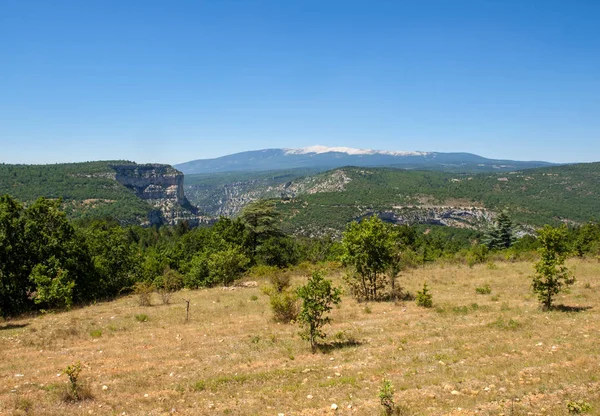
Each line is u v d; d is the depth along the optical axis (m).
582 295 17.20
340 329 14.09
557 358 9.70
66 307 21.94
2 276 21.50
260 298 22.05
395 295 19.80
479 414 7.06
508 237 56.91
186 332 14.57
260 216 44.28
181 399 8.59
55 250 24.30
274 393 8.70
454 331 12.86
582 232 41.09
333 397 8.29
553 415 6.85
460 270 28.44
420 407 7.52
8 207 23.39
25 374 10.50
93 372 10.48
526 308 15.48
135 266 34.78
